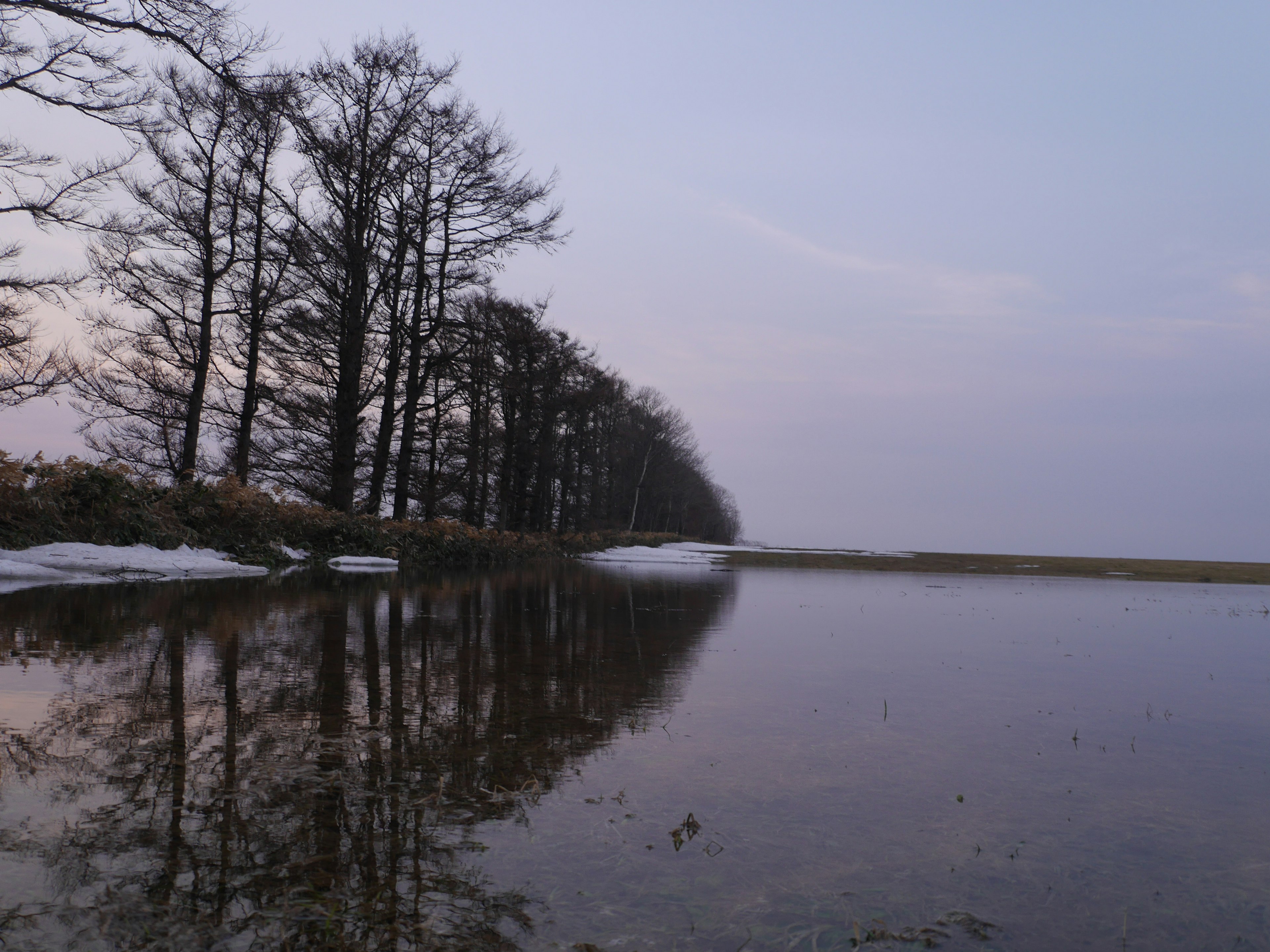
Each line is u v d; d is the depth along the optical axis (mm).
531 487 40562
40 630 5363
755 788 2688
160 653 4703
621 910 1763
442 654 5387
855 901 1858
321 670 4453
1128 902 1899
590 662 5395
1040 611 12445
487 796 2484
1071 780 2922
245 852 1954
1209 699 4766
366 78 20594
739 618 9320
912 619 9953
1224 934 1743
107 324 18188
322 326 20188
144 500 12359
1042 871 2070
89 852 1900
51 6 10938
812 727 3676
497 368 26203
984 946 1654
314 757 2768
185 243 18953
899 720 3893
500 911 1729
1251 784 2908
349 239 19938
